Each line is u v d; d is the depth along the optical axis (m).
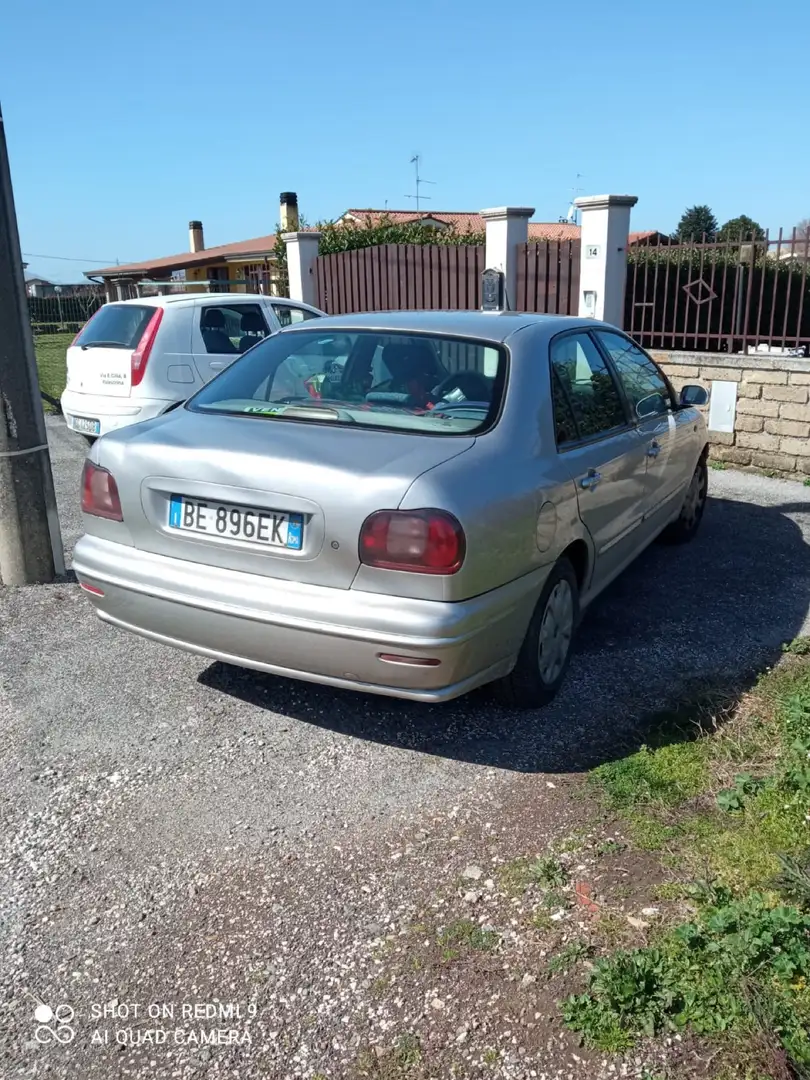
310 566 3.15
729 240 8.80
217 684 4.11
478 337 3.92
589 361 4.53
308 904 2.71
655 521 5.33
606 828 3.00
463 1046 2.21
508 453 3.44
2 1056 2.24
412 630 2.99
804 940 2.40
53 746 3.59
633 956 2.38
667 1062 2.12
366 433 3.44
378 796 3.24
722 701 3.86
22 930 2.63
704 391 5.66
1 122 4.96
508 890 2.73
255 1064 2.19
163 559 3.51
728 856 2.80
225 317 9.03
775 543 6.34
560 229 32.50
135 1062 2.21
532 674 3.68
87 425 8.63
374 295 12.94
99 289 42.31
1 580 5.45
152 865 2.90
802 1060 2.10
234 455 3.31
